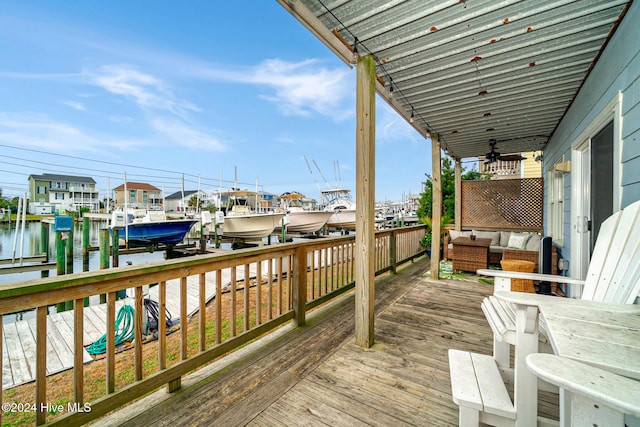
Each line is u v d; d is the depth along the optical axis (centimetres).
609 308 110
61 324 372
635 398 54
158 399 174
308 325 289
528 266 369
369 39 224
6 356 283
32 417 192
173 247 1307
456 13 195
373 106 241
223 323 358
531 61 254
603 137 274
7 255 1326
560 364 67
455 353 172
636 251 136
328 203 2211
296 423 154
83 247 938
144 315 335
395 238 534
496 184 683
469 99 335
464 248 526
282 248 269
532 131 465
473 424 131
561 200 442
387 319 303
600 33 216
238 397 176
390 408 165
